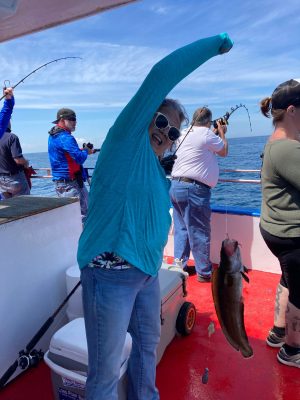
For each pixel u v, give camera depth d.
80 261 1.48
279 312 2.43
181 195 3.39
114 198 1.37
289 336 2.27
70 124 4.30
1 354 2.16
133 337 1.72
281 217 2.02
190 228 3.48
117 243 1.37
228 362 2.37
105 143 1.41
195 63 1.35
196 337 2.66
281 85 1.96
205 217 3.44
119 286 1.42
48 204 2.54
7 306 2.18
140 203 1.39
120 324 1.45
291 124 1.95
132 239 1.38
